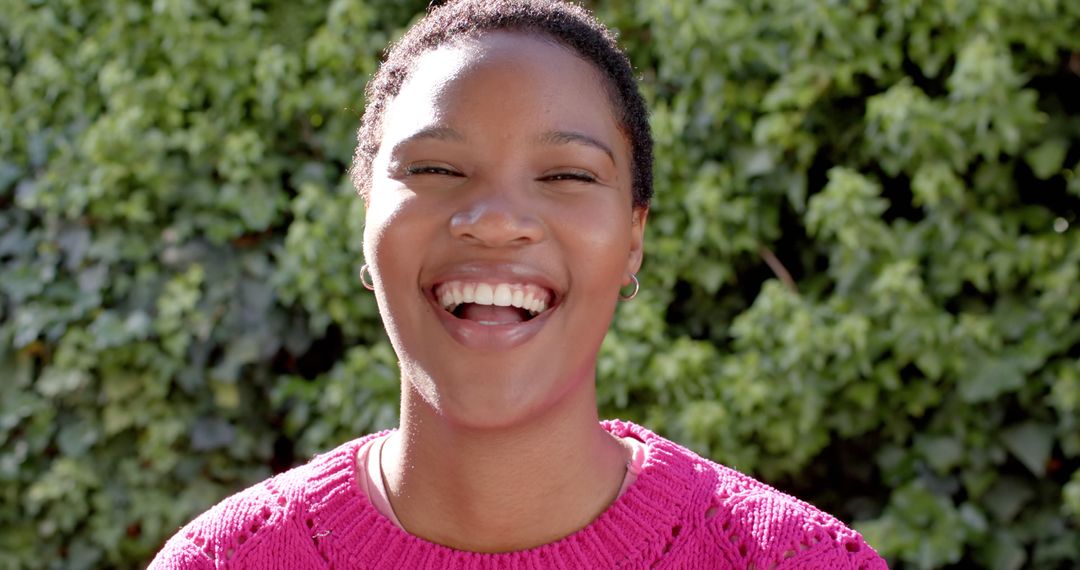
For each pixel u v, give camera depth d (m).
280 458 3.82
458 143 1.29
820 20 3.15
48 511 3.78
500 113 1.29
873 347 3.15
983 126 3.00
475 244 1.28
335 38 3.58
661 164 3.32
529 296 1.31
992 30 3.04
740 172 3.33
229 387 3.64
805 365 3.19
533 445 1.33
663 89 3.47
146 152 3.58
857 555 1.38
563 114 1.30
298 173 3.67
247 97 3.70
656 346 3.36
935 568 3.23
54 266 3.71
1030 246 3.13
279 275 3.51
